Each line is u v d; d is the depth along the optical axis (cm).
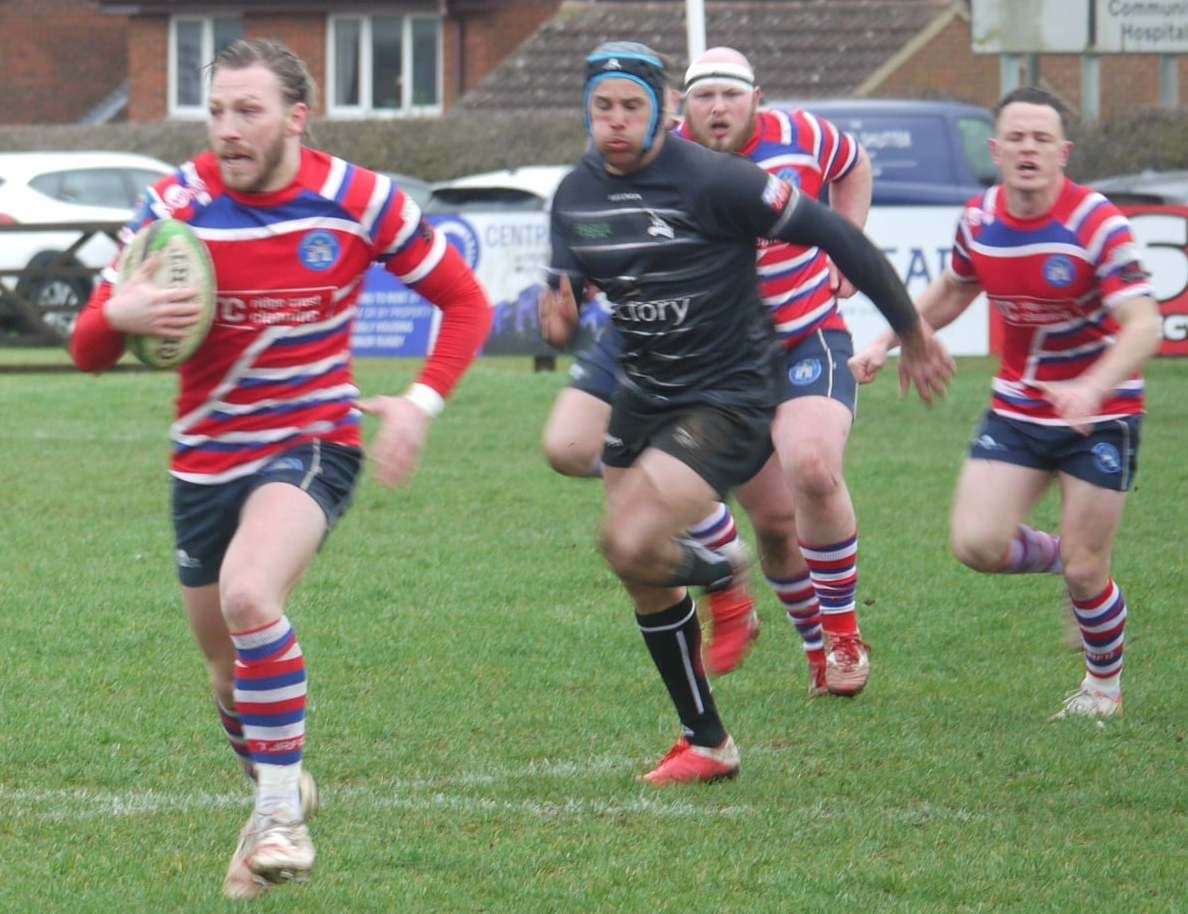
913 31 11050
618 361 1827
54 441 4356
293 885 1534
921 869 1595
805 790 1845
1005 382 2112
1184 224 5547
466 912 1487
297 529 1480
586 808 1777
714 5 11600
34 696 2170
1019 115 1984
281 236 1477
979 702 2222
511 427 4594
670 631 1812
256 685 1470
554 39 11456
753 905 1508
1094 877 1582
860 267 1700
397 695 2203
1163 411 4794
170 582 2833
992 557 2097
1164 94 9562
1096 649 2145
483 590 2794
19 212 7181
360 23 12625
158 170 7625
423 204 7694
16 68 13600
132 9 12656
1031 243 2011
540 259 5794
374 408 1530
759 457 1770
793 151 2269
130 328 1434
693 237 1703
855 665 2211
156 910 1475
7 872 1566
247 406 1504
